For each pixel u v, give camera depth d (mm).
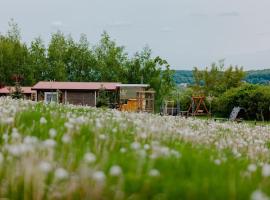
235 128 23516
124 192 6508
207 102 81438
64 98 80812
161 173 7465
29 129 10492
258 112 73812
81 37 125688
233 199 6363
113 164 7699
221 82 133125
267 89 74812
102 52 124438
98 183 6355
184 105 84062
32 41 124125
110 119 15180
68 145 8805
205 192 6477
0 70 118250
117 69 121062
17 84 69000
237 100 75625
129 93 78688
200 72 134125
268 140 20188
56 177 6453
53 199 6297
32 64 121438
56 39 125562
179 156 8797
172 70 121062
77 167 7395
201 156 9656
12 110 14547
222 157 10445
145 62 120750
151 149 9445
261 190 6844
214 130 19828
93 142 9781
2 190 6480
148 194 6570
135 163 7742
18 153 7066
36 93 80875
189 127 19172
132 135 11836
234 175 7727
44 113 14688
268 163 11789
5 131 10500
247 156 11969
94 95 80188
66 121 13219
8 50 118812
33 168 6512
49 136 10227
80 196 6414
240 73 132750
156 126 13719
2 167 6984
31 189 6426
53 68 123062
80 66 125688
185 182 6957
